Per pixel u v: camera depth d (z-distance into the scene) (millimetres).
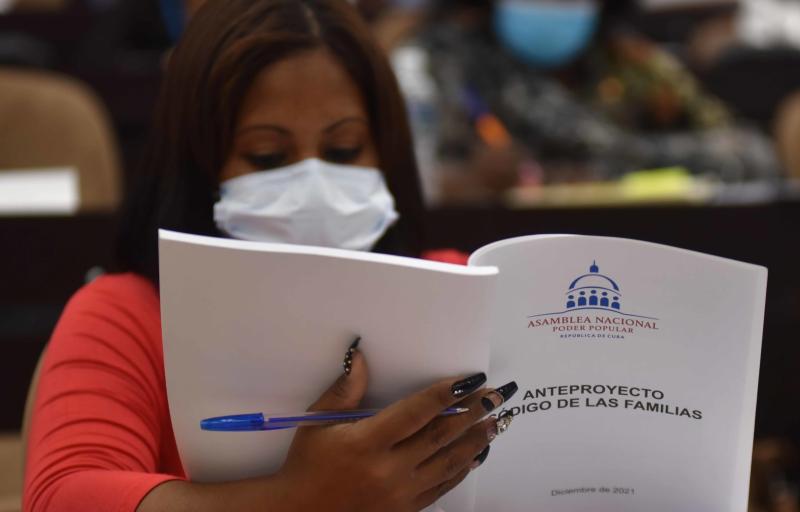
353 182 1616
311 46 1604
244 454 1310
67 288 2893
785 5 9320
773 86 6535
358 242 1624
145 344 1592
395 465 1202
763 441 3389
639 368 1393
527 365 1379
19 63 4988
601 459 1428
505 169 3707
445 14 4348
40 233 2869
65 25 6668
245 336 1237
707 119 4531
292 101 1590
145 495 1286
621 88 4484
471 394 1238
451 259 1975
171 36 5809
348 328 1234
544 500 1442
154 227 1707
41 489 1354
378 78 1667
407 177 1833
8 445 3020
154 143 1739
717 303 1376
